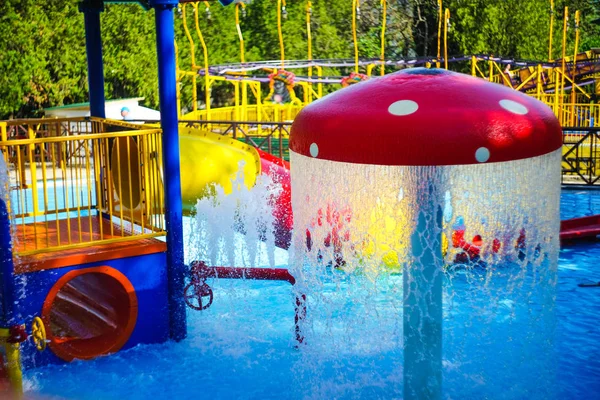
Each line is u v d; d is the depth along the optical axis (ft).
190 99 101.81
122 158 21.43
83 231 20.17
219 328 20.03
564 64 82.79
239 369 17.37
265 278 18.97
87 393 16.22
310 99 83.51
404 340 12.65
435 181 11.66
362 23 110.42
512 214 11.76
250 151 29.04
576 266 26.81
